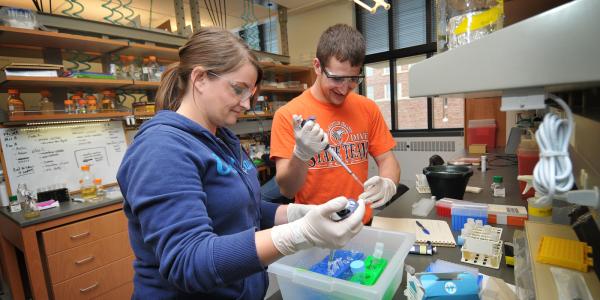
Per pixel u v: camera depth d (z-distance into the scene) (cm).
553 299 64
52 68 216
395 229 121
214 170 73
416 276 75
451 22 61
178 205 59
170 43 284
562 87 38
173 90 81
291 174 122
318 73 132
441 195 154
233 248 58
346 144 141
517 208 126
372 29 443
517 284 78
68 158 239
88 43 237
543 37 34
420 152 423
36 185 223
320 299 79
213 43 72
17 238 190
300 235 61
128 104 285
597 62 30
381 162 152
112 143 265
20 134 220
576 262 72
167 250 57
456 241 111
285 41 427
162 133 66
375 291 69
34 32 204
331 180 139
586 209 95
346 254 94
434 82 47
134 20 279
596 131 53
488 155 283
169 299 75
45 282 187
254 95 83
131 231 77
